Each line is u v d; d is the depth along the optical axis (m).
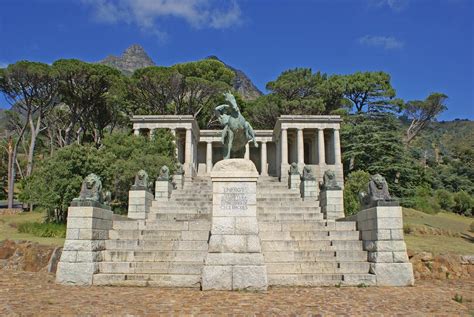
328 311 8.07
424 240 19.16
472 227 26.33
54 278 13.01
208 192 26.83
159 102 48.84
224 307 8.32
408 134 61.91
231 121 13.88
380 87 54.66
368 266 12.21
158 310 8.02
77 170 27.00
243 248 10.59
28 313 7.75
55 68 39.28
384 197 12.57
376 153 44.50
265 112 55.34
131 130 49.19
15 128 51.78
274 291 10.44
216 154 52.16
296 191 25.72
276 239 14.12
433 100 59.16
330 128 46.06
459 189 50.69
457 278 13.83
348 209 25.55
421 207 38.16
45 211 30.78
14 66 37.25
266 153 50.38
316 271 12.15
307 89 56.66
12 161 41.34
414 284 11.99
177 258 12.62
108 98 44.38
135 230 14.27
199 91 50.09
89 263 11.71
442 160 66.06
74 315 7.61
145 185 19.67
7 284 11.70
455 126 134.75
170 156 34.84
